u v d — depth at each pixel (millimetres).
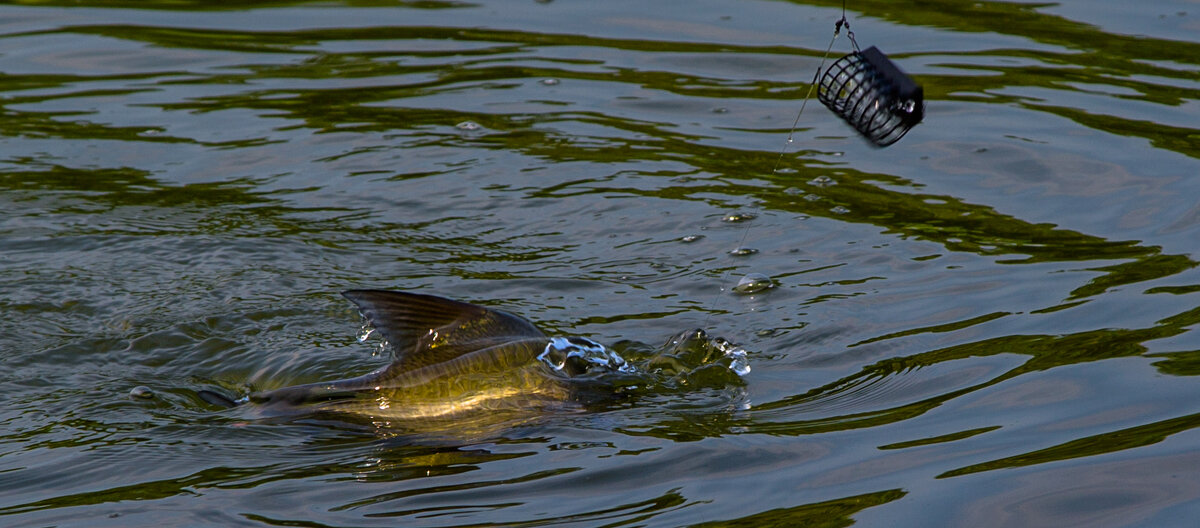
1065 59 38188
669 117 34969
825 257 26500
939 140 33156
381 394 19500
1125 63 37750
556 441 18625
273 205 29656
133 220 28578
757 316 23719
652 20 42625
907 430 18828
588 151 32844
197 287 25172
